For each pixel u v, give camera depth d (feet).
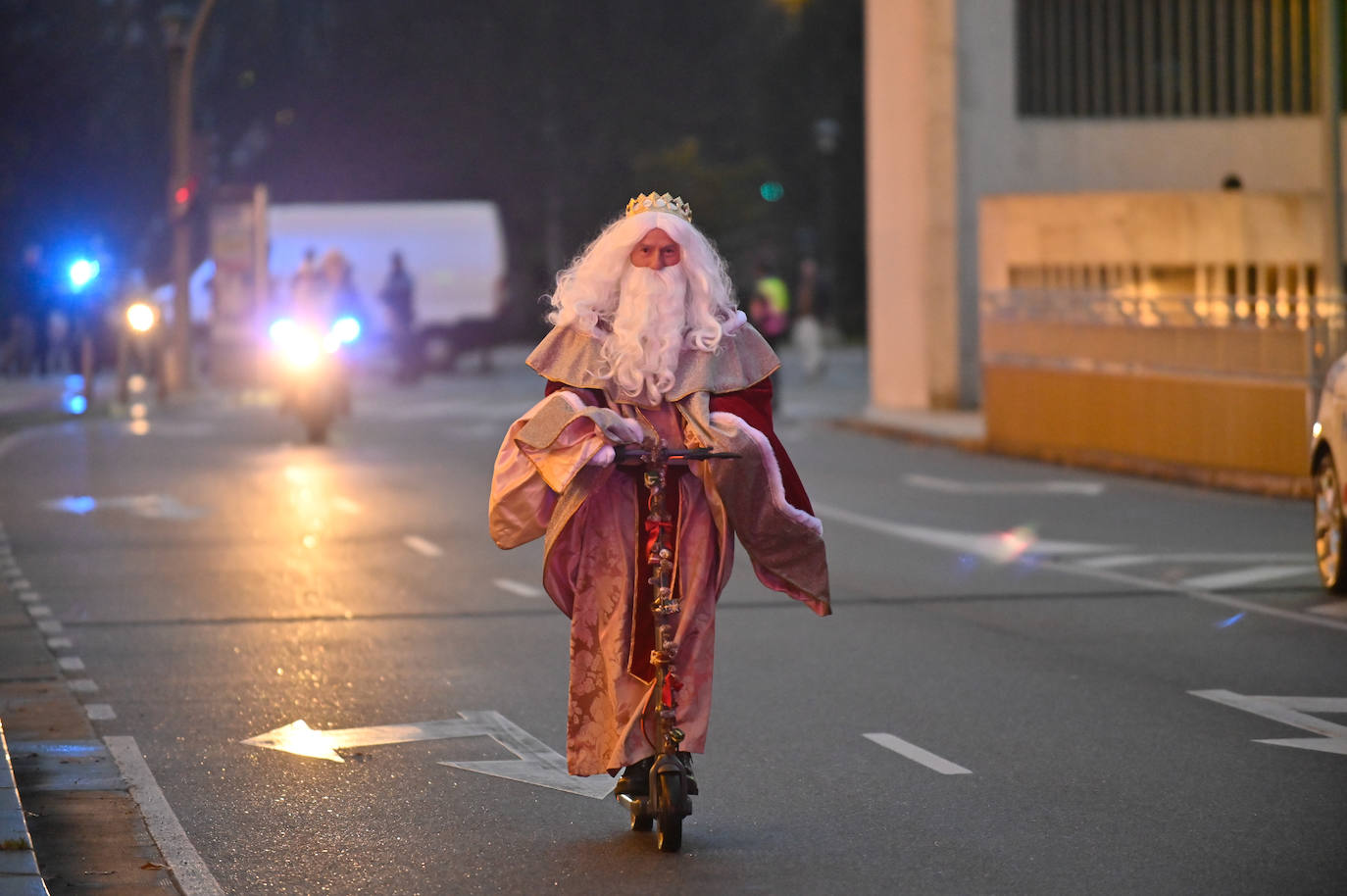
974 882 59.72
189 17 583.99
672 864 62.03
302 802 70.44
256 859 62.95
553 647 102.78
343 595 121.08
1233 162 292.40
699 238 63.21
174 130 374.63
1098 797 70.59
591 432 60.85
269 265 422.00
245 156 620.49
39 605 117.29
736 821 67.41
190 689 91.66
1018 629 108.27
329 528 156.15
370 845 64.54
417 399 345.72
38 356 444.96
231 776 74.38
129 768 75.82
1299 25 290.35
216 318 391.04
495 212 462.60
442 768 75.92
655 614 61.46
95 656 100.32
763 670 96.43
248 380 390.42
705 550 62.64
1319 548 123.03
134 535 151.94
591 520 62.75
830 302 579.07
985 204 269.85
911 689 91.25
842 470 213.05
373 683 92.94
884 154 302.25
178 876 60.90
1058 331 223.10
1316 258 259.80
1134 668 96.68
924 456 232.53
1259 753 77.82
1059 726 82.94
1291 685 92.07
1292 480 181.47
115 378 433.89
